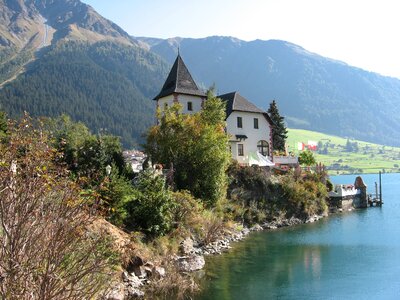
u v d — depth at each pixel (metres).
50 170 8.80
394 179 190.50
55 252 7.44
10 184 7.48
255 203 43.53
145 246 23.27
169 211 27.66
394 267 25.78
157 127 40.25
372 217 51.22
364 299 19.94
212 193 37.62
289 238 36.09
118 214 23.58
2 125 24.86
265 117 58.53
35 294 7.22
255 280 22.84
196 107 52.59
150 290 19.53
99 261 8.25
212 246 30.44
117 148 36.62
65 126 52.72
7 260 7.07
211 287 21.45
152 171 29.77
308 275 24.00
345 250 30.88
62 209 7.75
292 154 72.44
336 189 59.78
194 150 37.81
